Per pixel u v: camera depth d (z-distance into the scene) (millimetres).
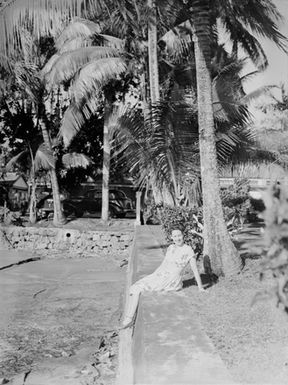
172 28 13914
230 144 13953
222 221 7910
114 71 20078
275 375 3666
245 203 14969
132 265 11531
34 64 20391
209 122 8172
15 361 7836
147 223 22250
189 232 9883
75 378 7023
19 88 21453
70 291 13727
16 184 29859
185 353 3986
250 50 16047
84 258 21141
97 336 9273
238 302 5992
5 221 24453
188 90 14641
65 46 21938
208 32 8156
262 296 2125
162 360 3826
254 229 14336
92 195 27734
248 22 11180
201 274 8102
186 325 4828
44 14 6855
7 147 27125
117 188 27938
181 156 12086
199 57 8211
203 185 8094
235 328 4910
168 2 9891
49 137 25047
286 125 21016
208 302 6070
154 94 14562
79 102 21281
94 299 12594
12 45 7258
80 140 27141
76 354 8188
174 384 3348
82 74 19969
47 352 8312
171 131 11945
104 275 16594
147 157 12562
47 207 27344
